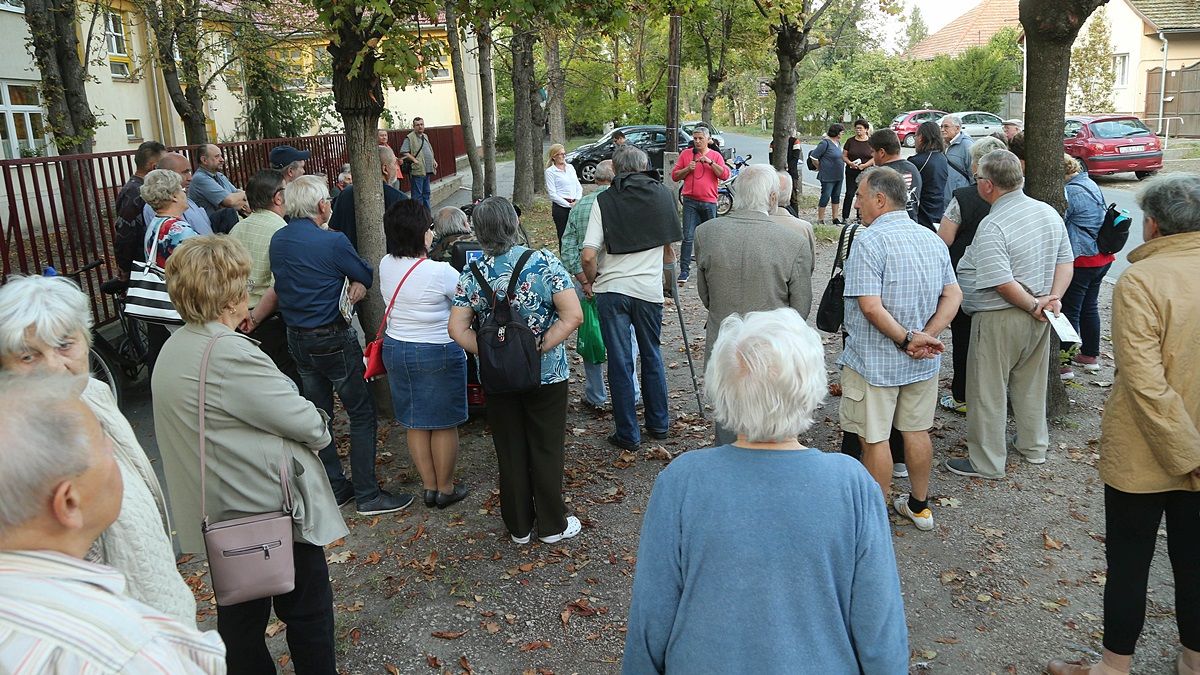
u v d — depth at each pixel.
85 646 1.20
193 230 4.81
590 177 23.34
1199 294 2.55
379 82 5.70
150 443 5.61
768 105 55.25
